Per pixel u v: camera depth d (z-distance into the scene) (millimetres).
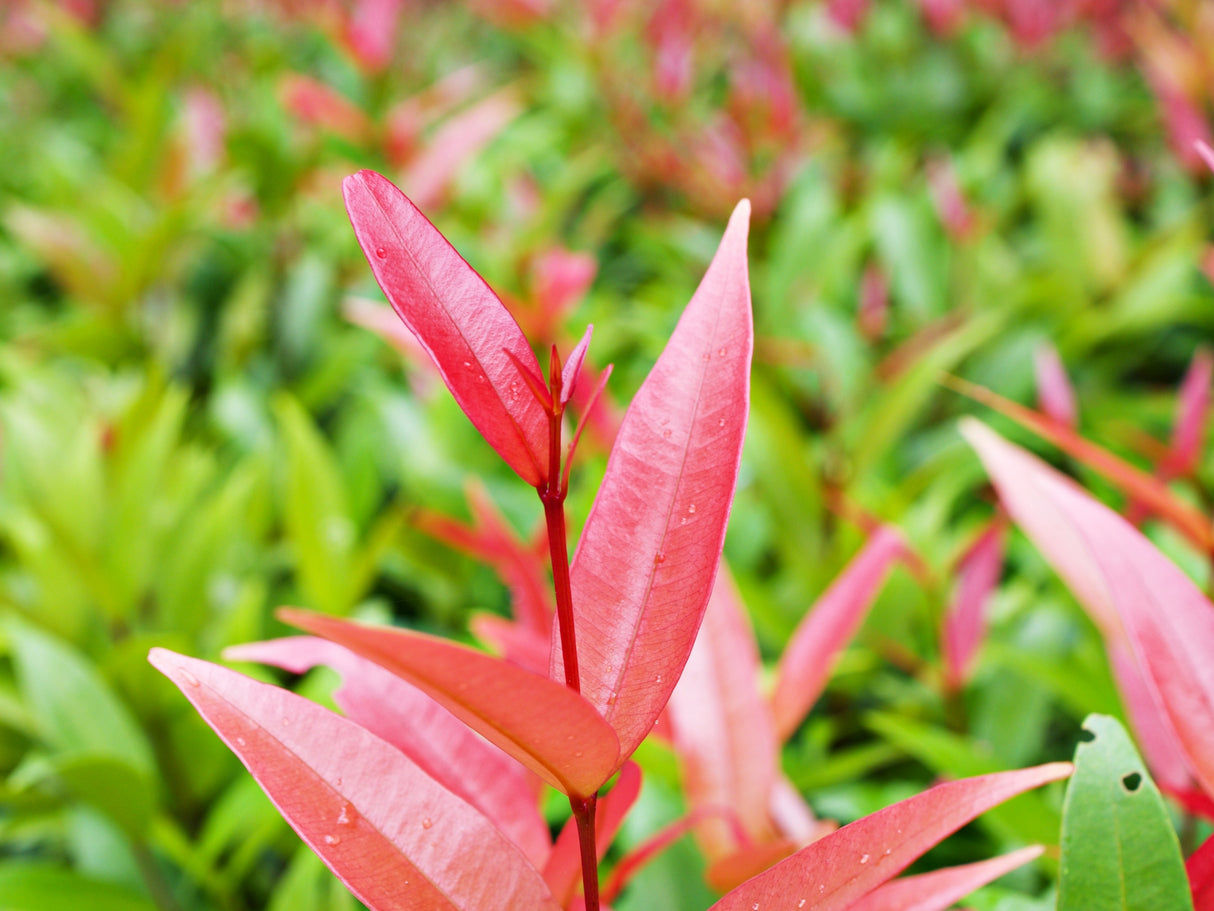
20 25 1431
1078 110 1119
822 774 419
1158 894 199
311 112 820
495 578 596
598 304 758
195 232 916
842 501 483
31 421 513
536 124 1159
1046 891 362
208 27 1419
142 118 986
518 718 170
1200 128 784
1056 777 195
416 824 191
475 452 621
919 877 203
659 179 980
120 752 418
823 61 1188
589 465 501
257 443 696
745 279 192
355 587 523
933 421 727
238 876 427
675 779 344
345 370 763
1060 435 289
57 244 816
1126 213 1015
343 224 903
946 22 1192
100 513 508
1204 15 951
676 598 187
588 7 1196
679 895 332
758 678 279
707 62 1157
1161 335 843
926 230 803
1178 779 305
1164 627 226
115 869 444
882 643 463
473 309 177
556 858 216
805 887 196
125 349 848
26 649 427
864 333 726
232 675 194
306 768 191
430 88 1227
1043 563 522
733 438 187
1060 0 1174
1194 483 393
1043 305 775
